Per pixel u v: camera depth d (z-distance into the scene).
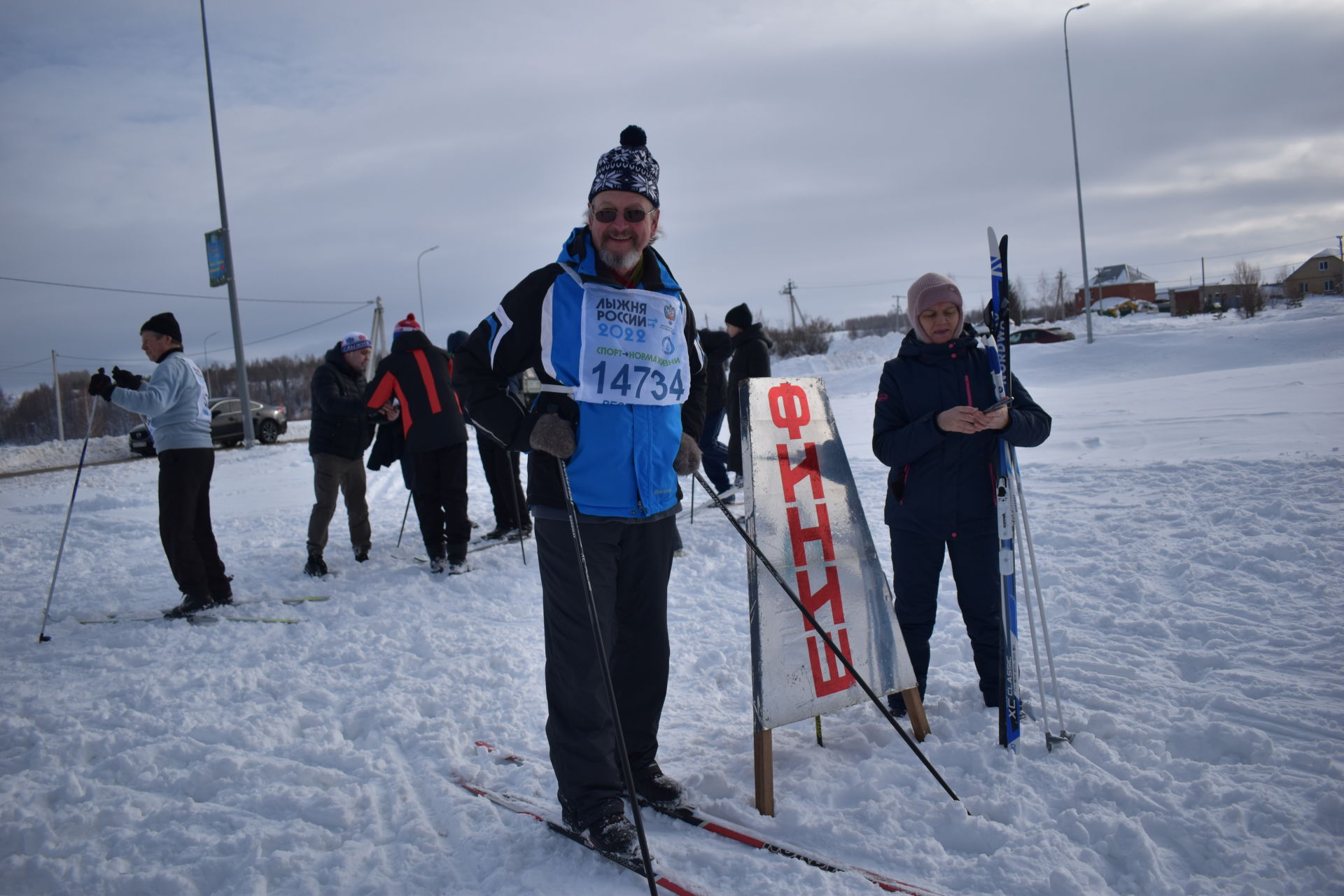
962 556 2.85
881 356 31.55
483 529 7.30
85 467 17.97
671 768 2.70
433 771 2.77
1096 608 3.74
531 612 4.74
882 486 7.31
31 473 17.61
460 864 2.23
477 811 2.47
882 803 2.33
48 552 7.19
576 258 2.38
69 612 5.03
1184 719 2.66
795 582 2.63
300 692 3.52
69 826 2.44
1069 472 6.71
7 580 6.13
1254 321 24.95
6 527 8.67
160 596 5.39
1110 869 2.02
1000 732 2.57
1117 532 4.82
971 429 2.60
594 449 2.31
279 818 2.49
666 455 2.42
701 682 3.49
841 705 2.60
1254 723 2.60
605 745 2.31
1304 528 4.39
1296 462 5.84
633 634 2.48
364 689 3.56
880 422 2.89
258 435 22.36
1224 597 3.70
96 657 4.09
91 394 4.66
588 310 2.31
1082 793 2.30
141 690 3.57
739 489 7.75
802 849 2.16
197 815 2.50
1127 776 2.37
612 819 2.22
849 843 2.18
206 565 5.01
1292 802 2.18
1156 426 8.83
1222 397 10.84
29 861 2.25
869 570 2.77
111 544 7.50
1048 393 15.45
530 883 2.09
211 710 3.35
